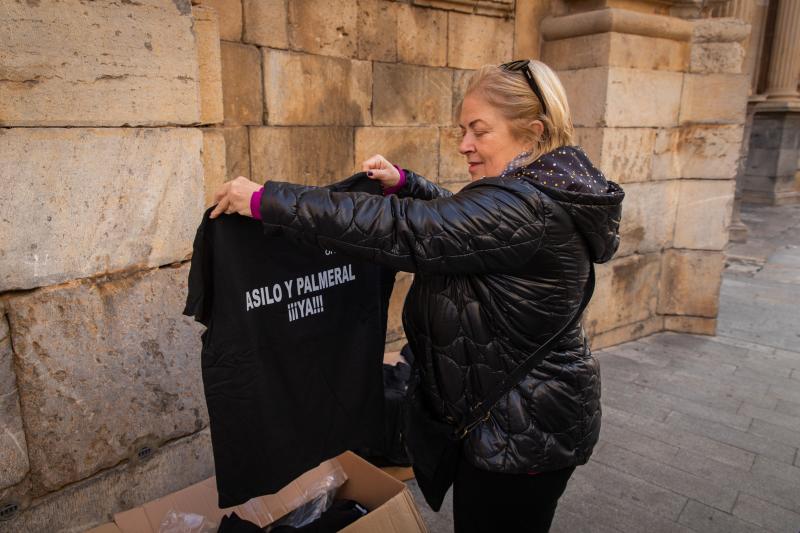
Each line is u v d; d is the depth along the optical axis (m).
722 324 5.07
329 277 1.50
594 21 3.77
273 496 1.92
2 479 1.61
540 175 1.22
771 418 3.40
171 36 1.75
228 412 1.39
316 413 1.54
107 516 1.88
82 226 1.65
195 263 1.27
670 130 4.39
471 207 1.14
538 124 1.28
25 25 1.45
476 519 1.42
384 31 3.18
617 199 1.23
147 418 1.93
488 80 1.31
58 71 1.52
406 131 3.42
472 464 1.36
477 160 1.37
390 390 2.57
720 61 4.29
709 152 4.45
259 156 2.79
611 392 3.71
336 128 3.08
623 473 2.83
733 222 8.84
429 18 3.37
